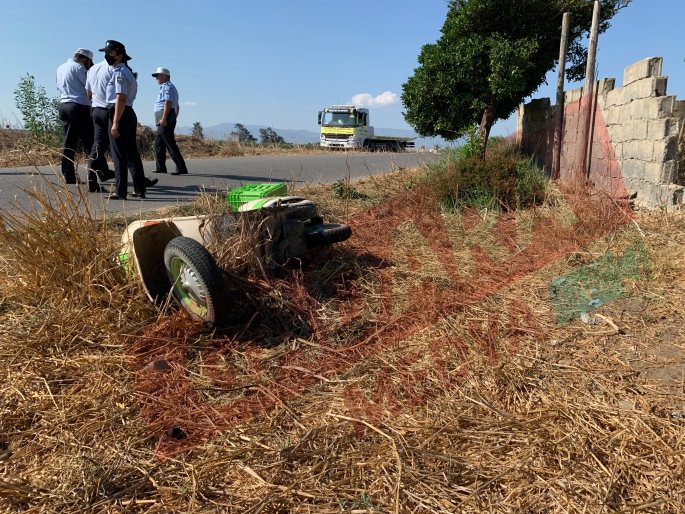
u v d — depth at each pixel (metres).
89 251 3.86
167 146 10.38
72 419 2.65
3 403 2.74
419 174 9.92
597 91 7.79
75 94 7.55
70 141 7.88
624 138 6.95
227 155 19.80
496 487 2.24
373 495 2.19
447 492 2.20
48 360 3.13
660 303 4.04
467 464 2.36
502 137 14.31
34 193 3.97
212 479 2.29
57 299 3.66
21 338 3.27
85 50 7.52
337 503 2.14
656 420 2.66
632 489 2.23
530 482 2.26
